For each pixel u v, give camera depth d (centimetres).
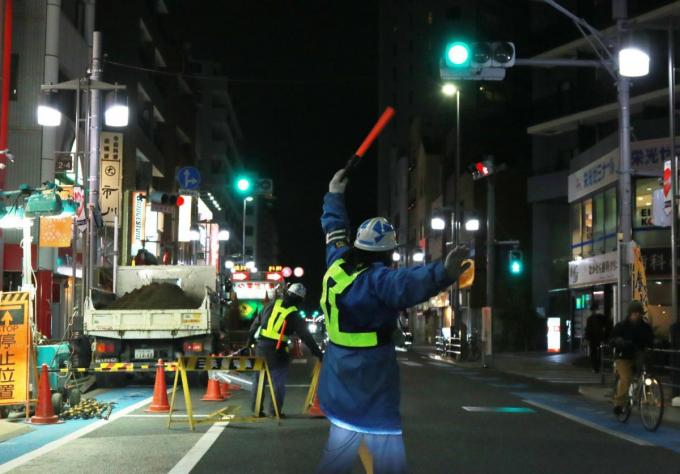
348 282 421
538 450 1014
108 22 4366
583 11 4022
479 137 5888
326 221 462
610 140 3306
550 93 4406
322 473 429
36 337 1386
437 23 9300
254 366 1221
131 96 4397
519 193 4772
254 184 2891
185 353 1841
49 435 1107
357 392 422
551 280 4522
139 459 916
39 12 2836
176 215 4697
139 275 2150
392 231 435
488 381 2214
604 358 2117
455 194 3575
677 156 1898
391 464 425
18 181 2759
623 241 1800
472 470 873
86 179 2125
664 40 3538
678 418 1341
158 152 5134
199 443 1031
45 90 2116
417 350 4856
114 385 1916
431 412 1412
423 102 10462
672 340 1596
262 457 930
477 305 4631
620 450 1027
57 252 2856
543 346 4328
